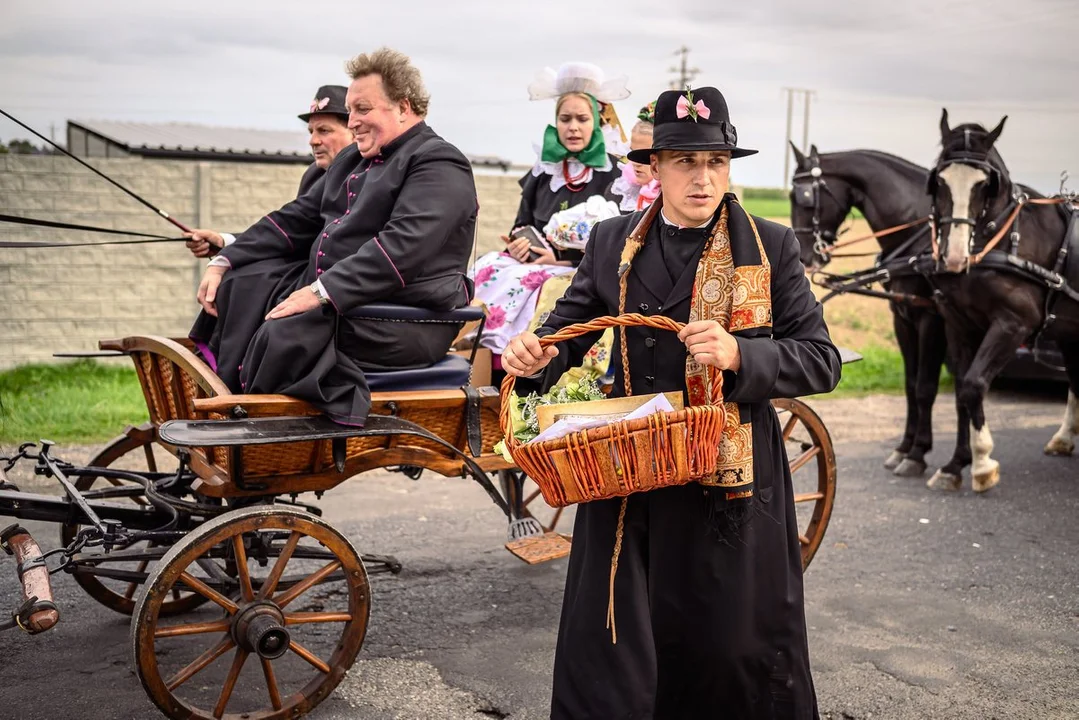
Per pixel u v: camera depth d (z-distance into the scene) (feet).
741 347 8.13
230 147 52.31
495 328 15.80
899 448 24.99
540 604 15.52
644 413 8.33
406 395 12.20
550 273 15.89
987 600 15.96
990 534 19.54
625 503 8.84
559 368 9.42
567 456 8.03
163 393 13.75
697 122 8.30
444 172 12.59
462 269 13.15
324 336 11.64
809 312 8.82
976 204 21.31
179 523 12.38
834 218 25.12
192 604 14.60
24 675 12.62
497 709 12.10
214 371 13.02
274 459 11.69
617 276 9.18
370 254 11.89
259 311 13.07
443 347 12.94
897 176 24.34
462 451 13.15
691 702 9.14
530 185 18.37
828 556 18.07
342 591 15.67
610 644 8.67
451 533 18.98
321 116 15.35
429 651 13.70
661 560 8.85
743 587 8.71
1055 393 36.37
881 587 16.48
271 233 13.98
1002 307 21.80
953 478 22.77
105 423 26.09
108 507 12.11
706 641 8.79
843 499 21.98
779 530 8.93
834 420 30.94
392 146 12.98
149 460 14.89
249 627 10.89
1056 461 25.70
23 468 21.39
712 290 8.65
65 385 30.76
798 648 9.03
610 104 17.88
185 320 36.01
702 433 8.00
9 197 33.42
